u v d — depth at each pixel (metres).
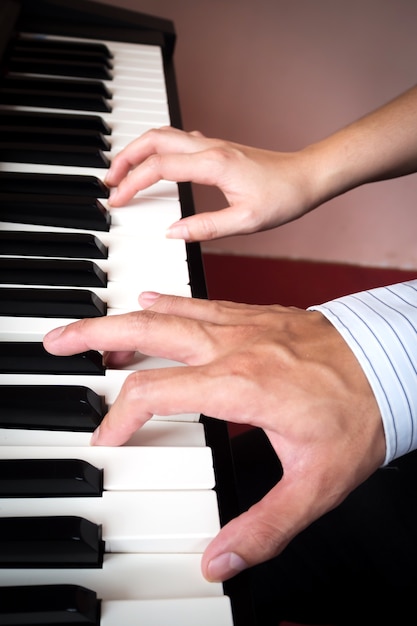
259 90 1.49
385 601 0.54
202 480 0.39
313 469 0.40
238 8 1.37
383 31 1.41
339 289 1.63
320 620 0.57
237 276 1.59
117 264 0.51
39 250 0.50
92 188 0.56
